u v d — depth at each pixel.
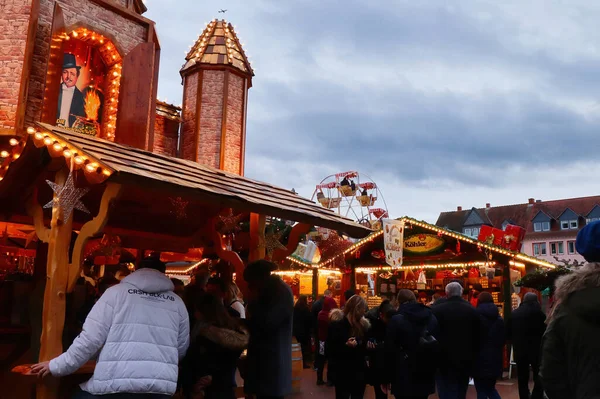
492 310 7.21
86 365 4.64
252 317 4.74
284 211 5.85
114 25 12.82
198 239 7.88
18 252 10.75
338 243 16.08
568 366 2.42
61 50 11.22
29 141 5.13
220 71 17.11
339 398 6.03
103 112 12.84
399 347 5.64
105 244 7.07
